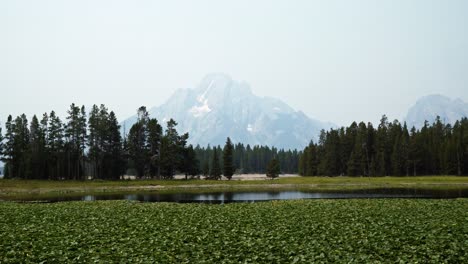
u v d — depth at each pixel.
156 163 119.25
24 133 116.94
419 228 26.97
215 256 19.61
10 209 41.91
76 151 116.25
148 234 26.02
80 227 29.30
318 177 132.00
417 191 74.62
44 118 116.31
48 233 26.23
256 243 22.69
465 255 19.41
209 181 108.69
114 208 42.56
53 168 111.56
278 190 85.38
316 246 21.59
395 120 149.25
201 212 38.34
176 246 21.97
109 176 115.62
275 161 132.00
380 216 33.94
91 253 20.47
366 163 135.62
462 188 81.56
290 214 36.22
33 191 82.56
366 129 139.50
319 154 152.00
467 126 144.12
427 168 132.25
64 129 115.88
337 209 39.91
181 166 121.25
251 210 39.88
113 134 117.25
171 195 72.75
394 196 64.19
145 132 122.56
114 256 19.77
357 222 30.56
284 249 21.02
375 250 20.83
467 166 126.31
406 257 19.16
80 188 89.75
